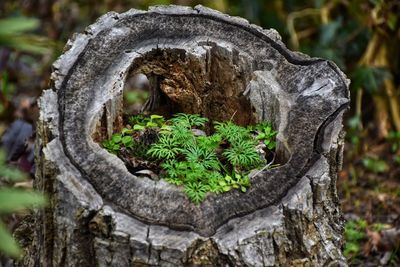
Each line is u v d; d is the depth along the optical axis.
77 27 8.68
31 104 7.23
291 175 3.84
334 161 4.06
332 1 8.35
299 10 8.48
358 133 7.77
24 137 6.10
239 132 4.30
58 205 3.74
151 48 4.45
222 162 4.28
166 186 3.68
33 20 2.35
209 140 4.25
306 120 4.15
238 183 3.79
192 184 3.75
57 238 3.84
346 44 8.20
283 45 4.62
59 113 4.02
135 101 7.52
